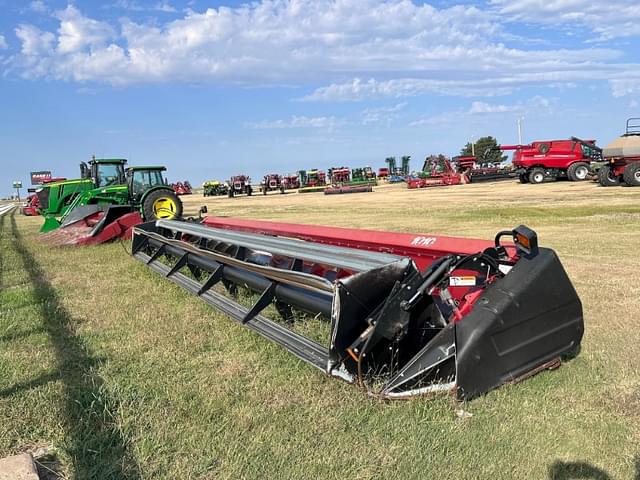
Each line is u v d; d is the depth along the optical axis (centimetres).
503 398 318
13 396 343
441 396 307
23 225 2077
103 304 584
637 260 769
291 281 377
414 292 319
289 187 5941
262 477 254
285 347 373
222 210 2455
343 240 555
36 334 479
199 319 508
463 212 1666
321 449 276
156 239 770
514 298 315
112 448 280
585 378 351
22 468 248
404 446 276
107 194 1405
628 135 2434
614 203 1662
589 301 543
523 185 3172
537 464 262
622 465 260
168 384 358
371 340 310
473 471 256
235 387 351
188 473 257
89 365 399
